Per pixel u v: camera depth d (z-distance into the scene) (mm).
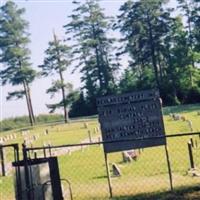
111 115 15383
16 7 111938
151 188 16297
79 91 110375
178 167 21766
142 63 111688
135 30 108688
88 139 47406
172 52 102625
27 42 112812
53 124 95438
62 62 109375
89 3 114250
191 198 13273
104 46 115875
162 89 97312
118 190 16719
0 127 114625
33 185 12836
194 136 36688
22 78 111812
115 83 114500
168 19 105750
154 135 15164
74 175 23359
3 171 27516
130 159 26359
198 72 98125
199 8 101062
